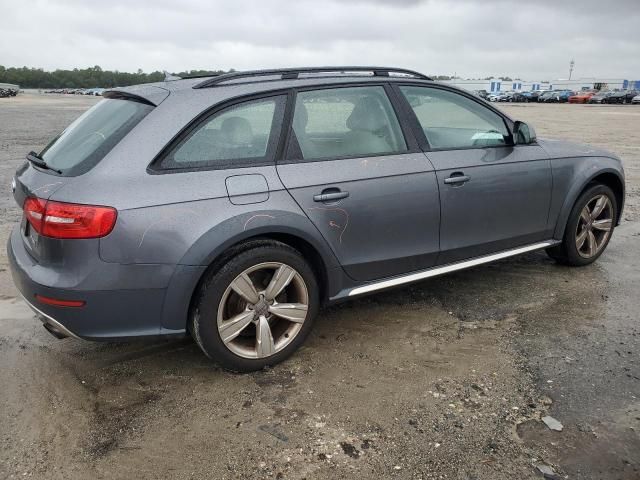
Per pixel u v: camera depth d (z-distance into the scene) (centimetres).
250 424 271
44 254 276
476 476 236
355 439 260
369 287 351
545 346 344
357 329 371
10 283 452
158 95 302
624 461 243
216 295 293
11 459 248
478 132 404
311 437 261
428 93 386
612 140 1543
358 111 350
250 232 293
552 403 284
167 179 281
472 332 364
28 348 347
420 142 368
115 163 276
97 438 262
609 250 538
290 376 314
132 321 282
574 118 2692
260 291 310
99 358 336
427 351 340
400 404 286
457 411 279
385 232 346
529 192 416
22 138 1655
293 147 320
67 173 280
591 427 265
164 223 275
